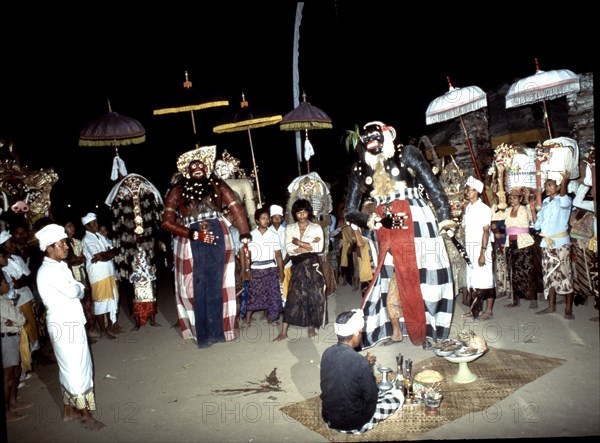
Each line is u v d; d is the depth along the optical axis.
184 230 5.71
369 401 3.42
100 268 6.16
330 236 8.02
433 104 7.11
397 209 5.16
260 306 6.22
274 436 3.62
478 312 5.93
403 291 5.11
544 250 5.73
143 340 6.12
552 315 5.77
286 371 4.81
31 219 6.47
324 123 7.47
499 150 6.64
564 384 4.03
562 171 6.08
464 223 6.18
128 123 6.71
